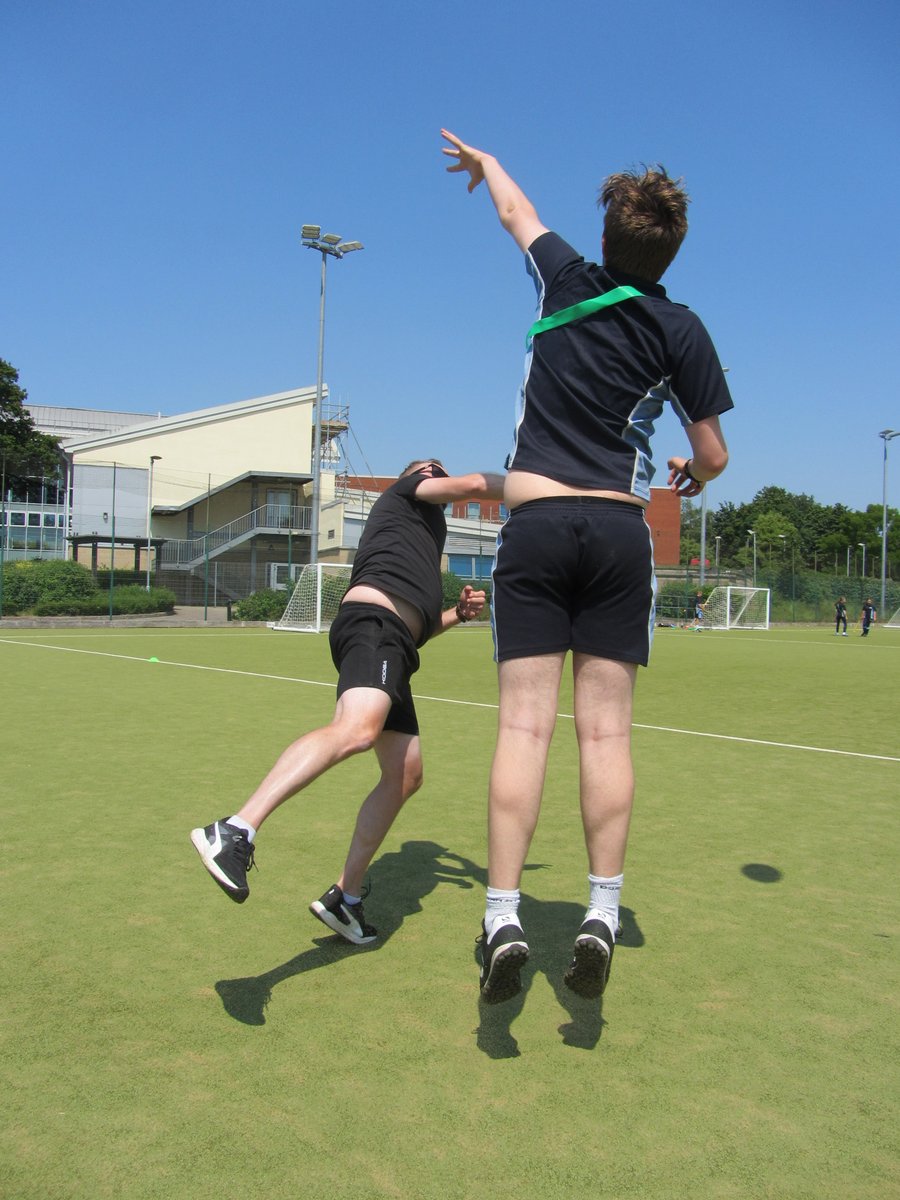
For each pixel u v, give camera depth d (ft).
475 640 80.64
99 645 62.08
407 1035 8.01
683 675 49.70
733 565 291.17
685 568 182.50
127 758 20.72
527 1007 8.64
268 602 101.14
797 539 312.50
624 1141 6.48
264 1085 7.13
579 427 8.16
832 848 14.40
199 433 136.98
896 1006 8.77
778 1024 8.36
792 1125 6.73
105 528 129.59
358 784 18.19
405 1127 6.59
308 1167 6.09
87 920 10.67
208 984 8.97
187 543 127.13
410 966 9.52
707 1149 6.41
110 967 9.34
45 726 25.41
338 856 13.38
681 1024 8.33
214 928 10.49
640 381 8.13
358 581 9.86
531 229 9.16
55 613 92.79
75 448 130.72
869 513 318.65
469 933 10.50
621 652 8.16
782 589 154.51
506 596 8.22
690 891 12.15
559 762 21.42
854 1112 6.93
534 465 8.20
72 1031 7.95
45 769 19.43
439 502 10.05
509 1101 6.97
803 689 42.14
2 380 145.89
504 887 7.93
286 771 8.18
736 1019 8.45
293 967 9.44
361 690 8.99
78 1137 6.40
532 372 8.50
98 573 112.57
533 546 8.03
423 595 9.86
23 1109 6.74
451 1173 6.06
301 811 16.01
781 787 19.27
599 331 8.16
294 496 140.56
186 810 15.92
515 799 7.97
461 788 18.29
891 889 12.37
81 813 15.67
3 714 27.71
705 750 24.00
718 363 8.36
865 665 58.95
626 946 10.19
